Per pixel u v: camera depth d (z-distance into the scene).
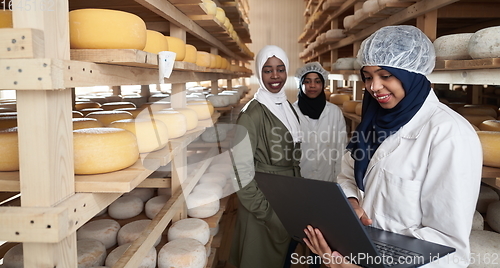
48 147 0.58
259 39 7.32
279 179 0.90
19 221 0.56
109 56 0.70
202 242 1.42
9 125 0.86
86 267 1.12
